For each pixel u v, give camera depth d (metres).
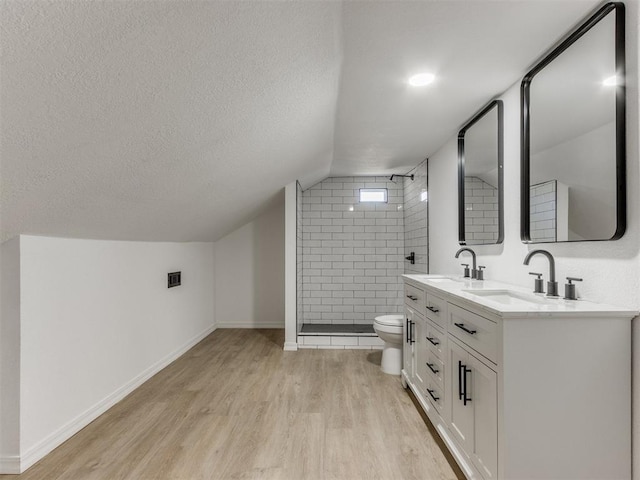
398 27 1.53
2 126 1.03
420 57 1.78
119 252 2.63
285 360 3.52
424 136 3.07
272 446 1.98
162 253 3.34
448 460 1.85
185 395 2.68
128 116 1.30
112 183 1.72
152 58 1.11
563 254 1.69
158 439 2.05
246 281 4.95
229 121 1.80
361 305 4.79
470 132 2.68
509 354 1.28
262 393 2.71
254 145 2.30
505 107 2.19
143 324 2.97
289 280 3.94
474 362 1.54
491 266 2.40
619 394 1.29
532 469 1.28
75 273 2.16
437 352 2.04
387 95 2.23
